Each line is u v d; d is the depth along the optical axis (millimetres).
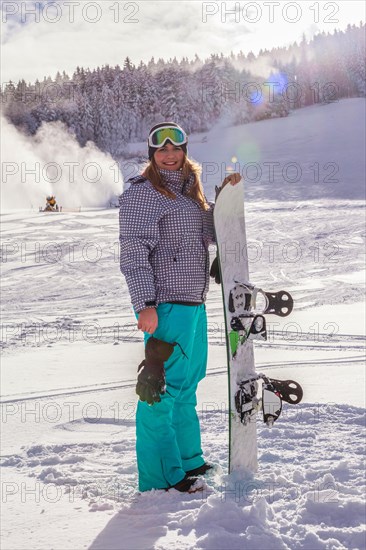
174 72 74062
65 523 2406
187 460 2975
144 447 2795
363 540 2088
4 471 3162
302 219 26828
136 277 2744
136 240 2781
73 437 3785
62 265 19672
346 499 2426
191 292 2877
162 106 72750
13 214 32438
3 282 17531
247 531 2160
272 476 2805
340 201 32938
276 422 3834
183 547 2090
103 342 8945
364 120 72625
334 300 12992
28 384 5664
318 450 3246
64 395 5121
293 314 10867
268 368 5977
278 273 17312
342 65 89312
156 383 2637
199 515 2320
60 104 67688
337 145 60812
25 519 2461
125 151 67125
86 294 15555
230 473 2834
